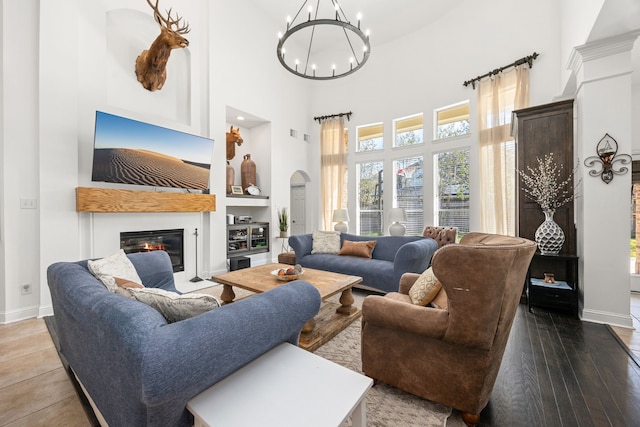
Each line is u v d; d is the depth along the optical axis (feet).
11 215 8.71
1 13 8.58
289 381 3.43
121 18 11.75
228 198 15.94
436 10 15.87
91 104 10.57
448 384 4.66
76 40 9.91
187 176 12.75
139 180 11.19
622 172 8.38
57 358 6.61
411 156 17.40
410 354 5.03
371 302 5.35
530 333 7.96
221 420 2.77
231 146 17.22
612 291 8.51
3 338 7.59
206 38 14.46
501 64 13.83
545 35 12.50
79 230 10.16
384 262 11.95
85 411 4.86
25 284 8.95
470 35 14.92
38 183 9.16
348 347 7.14
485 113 14.24
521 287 4.84
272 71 18.47
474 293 4.24
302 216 22.75
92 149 10.57
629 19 7.47
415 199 17.40
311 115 21.74
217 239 14.99
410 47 17.34
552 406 5.03
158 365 2.50
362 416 3.41
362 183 19.79
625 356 6.68
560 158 9.98
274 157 18.79
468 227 15.15
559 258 9.48
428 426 4.54
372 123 19.04
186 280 13.65
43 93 9.18
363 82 19.40
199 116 14.16
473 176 14.83
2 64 8.57
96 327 3.19
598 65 8.64
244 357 3.31
